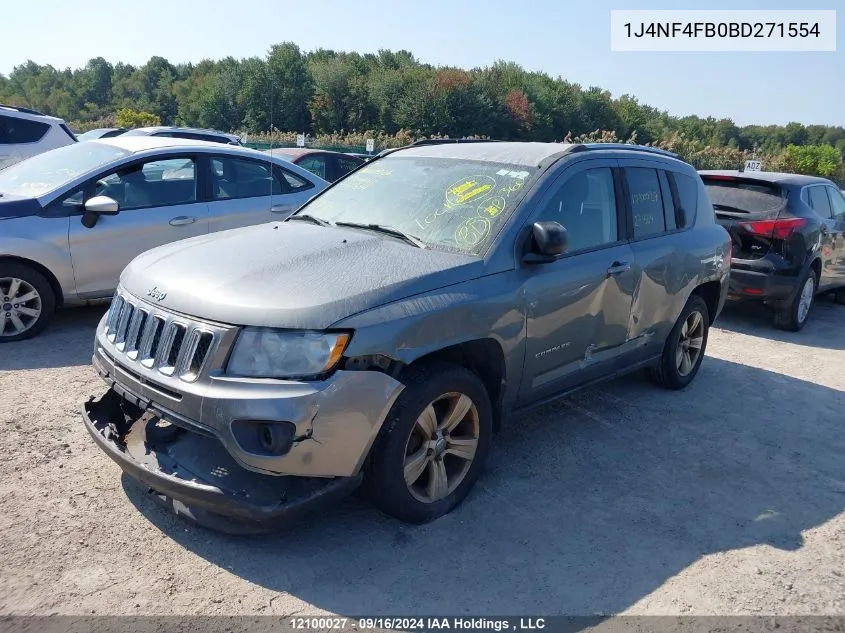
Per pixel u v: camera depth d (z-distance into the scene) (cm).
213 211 701
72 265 623
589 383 466
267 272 339
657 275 495
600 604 306
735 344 767
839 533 376
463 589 310
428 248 384
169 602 291
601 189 458
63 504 357
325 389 300
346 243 383
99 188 641
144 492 370
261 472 300
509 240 383
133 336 345
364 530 350
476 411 369
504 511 376
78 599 290
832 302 1059
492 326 365
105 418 370
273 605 293
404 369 335
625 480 421
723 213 816
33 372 538
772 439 500
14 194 634
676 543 357
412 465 342
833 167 3316
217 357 306
